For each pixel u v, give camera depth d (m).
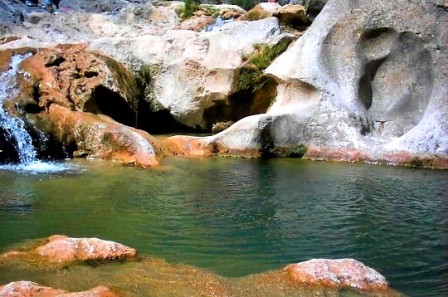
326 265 5.35
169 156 11.95
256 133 12.10
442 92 11.80
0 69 12.53
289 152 12.28
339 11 12.91
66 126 11.80
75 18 19.02
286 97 13.05
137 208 7.73
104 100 13.33
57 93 12.39
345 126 12.09
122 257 5.71
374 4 12.59
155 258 5.78
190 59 15.15
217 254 6.01
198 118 15.29
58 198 8.16
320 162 11.63
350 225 7.10
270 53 14.40
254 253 6.07
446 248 6.29
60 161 11.17
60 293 4.61
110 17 19.59
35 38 16.47
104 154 11.43
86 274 5.21
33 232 6.57
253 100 14.63
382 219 7.38
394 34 12.41
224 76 14.67
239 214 7.53
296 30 16.56
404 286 5.24
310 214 7.59
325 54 12.88
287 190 8.92
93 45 15.67
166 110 15.42
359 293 4.96
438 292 5.10
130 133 11.41
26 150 11.26
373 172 10.48
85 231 6.66
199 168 10.65
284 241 6.48
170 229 6.83
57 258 5.56
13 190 8.59
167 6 21.11
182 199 8.25
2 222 6.95
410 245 6.39
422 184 9.42
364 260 5.92
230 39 15.12
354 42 12.70
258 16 17.83
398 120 12.46
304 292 4.94
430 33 12.03
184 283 5.08
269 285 5.09
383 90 12.70
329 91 12.39
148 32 18.45
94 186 8.94
